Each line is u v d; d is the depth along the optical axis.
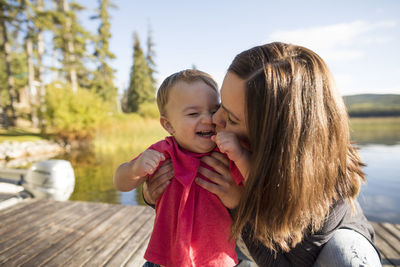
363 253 0.84
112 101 32.78
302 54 0.86
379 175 7.74
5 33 20.98
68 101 16.83
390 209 4.89
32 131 19.75
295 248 0.93
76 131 16.70
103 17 32.69
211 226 1.01
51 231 3.19
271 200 0.81
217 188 1.00
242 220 0.87
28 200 4.24
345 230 0.94
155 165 1.00
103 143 16.12
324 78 0.83
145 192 1.19
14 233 3.13
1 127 20.45
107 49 32.69
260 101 0.80
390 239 2.86
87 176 8.15
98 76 32.31
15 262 2.54
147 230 3.22
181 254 0.96
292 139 0.76
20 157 12.77
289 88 0.77
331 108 0.82
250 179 0.83
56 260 2.58
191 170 1.03
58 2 23.58
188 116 1.05
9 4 18.69
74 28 23.14
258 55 0.86
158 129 18.16
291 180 0.77
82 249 2.79
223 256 1.00
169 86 1.11
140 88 38.25
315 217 0.85
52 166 4.39
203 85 1.08
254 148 0.83
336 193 0.90
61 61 24.73
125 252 2.73
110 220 3.51
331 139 0.83
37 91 21.67
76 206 4.00
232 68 0.89
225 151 0.89
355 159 0.98
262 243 0.96
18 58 30.12
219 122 0.99
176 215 1.04
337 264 0.84
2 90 29.58
